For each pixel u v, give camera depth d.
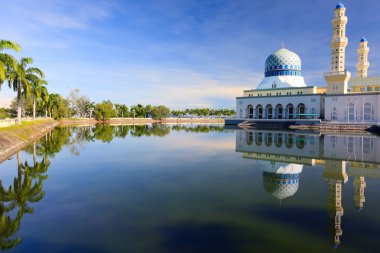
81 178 18.50
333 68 82.62
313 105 88.19
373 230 10.27
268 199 13.98
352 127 68.31
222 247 9.01
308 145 37.31
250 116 107.19
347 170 21.27
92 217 11.56
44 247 9.05
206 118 194.12
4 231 10.16
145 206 12.91
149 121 165.25
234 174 19.77
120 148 34.38
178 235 9.89
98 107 135.12
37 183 17.20
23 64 49.84
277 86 101.31
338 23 80.81
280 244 9.22
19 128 43.81
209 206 12.89
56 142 41.25
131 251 8.74
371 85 83.44
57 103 112.00
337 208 12.66
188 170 21.16
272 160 25.70
